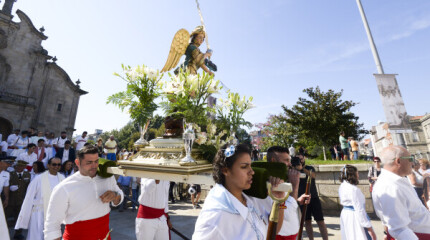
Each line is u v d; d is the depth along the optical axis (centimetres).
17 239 469
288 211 225
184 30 302
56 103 2909
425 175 486
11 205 551
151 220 331
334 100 1552
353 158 1180
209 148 205
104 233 239
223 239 117
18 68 2616
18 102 2480
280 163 159
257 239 127
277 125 2191
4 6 2566
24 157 779
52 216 210
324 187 689
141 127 249
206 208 129
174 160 181
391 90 641
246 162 135
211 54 320
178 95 220
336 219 627
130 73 239
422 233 211
